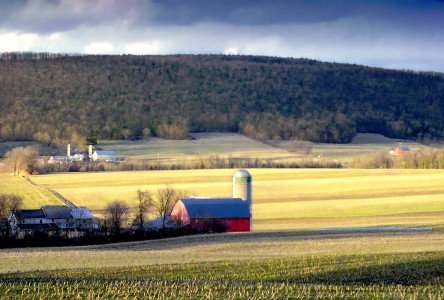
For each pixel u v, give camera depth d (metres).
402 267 147.75
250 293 116.12
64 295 114.06
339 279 134.38
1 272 148.00
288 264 155.62
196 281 131.88
